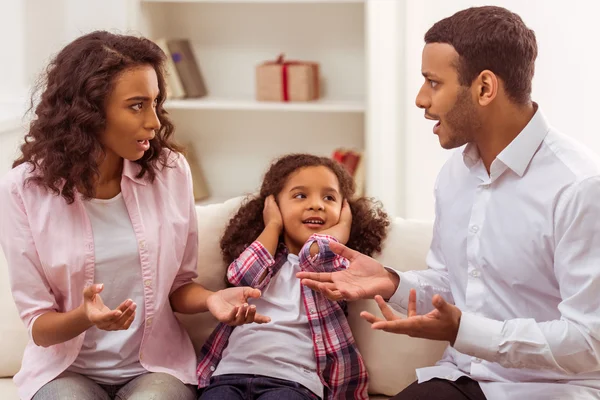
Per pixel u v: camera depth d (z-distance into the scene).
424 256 1.88
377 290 1.64
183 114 3.73
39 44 3.39
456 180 1.70
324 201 1.92
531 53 1.55
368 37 3.18
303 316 1.82
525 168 1.56
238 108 3.45
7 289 1.90
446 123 1.58
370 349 1.86
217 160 3.76
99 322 1.47
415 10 3.13
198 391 1.82
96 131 1.64
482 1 3.08
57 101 1.63
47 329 1.61
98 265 1.69
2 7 3.24
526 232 1.54
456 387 1.60
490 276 1.61
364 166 3.37
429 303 1.70
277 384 1.73
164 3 3.61
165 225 1.75
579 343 1.44
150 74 1.65
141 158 1.74
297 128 3.68
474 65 1.52
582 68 3.04
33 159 1.67
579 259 1.46
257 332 1.80
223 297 1.71
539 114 1.56
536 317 1.57
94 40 1.65
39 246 1.66
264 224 1.96
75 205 1.68
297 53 3.62
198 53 3.69
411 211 3.31
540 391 1.53
